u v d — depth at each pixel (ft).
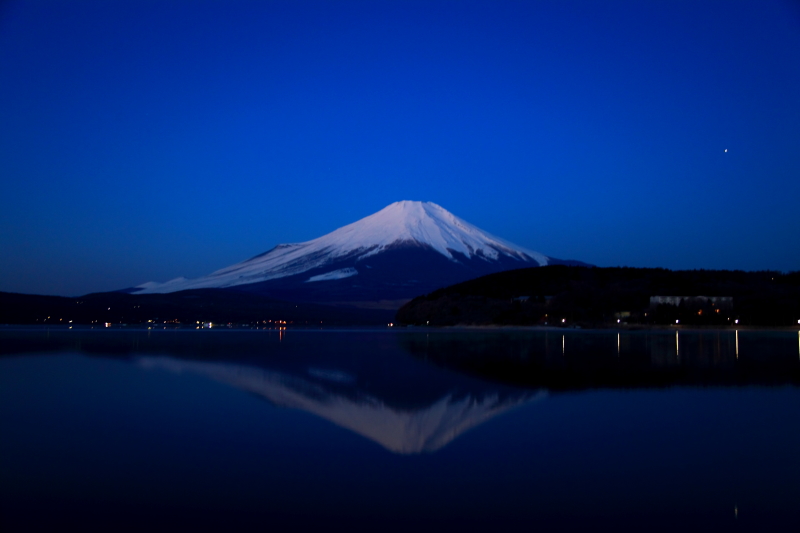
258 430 57.16
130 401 72.64
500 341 197.06
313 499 38.78
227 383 88.89
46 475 43.11
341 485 41.42
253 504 37.86
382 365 115.44
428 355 138.21
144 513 36.35
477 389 83.05
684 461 47.14
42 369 107.86
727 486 41.42
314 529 34.27
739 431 56.70
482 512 36.86
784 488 41.04
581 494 39.88
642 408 68.33
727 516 36.40
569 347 163.43
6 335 259.80
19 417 62.69
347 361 124.26
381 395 77.97
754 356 132.46
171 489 40.47
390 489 40.60
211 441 52.85
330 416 63.82
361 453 49.26
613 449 50.57
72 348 166.30
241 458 47.57
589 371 104.06
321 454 48.91
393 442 52.80
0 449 49.85
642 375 98.32
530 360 124.67
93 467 45.09
